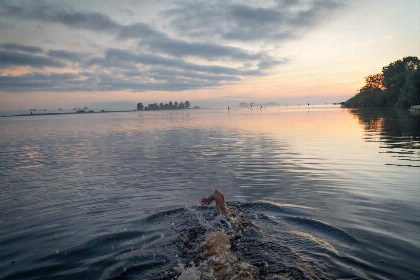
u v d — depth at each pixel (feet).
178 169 31.19
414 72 204.95
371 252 11.35
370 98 307.58
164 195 21.43
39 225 15.62
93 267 10.87
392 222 14.58
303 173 27.25
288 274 10.00
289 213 16.58
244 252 11.82
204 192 22.09
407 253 11.18
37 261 11.48
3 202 20.17
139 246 12.72
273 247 12.19
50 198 20.99
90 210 18.10
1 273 10.59
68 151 48.49
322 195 20.08
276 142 51.78
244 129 86.02
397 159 31.89
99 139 69.15
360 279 9.44
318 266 10.44
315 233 13.58
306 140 52.44
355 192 20.49
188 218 16.46
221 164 33.30
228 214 16.33
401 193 19.79
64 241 13.42
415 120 92.32
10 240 13.69
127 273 10.39
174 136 71.61
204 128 97.40
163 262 11.21
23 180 27.30
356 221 14.92
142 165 34.14
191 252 12.09
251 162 33.86
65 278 10.15
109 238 13.66
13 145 59.98
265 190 22.02
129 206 18.83
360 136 55.52
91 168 32.99
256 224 14.96
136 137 71.92
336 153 37.47
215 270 10.43
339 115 149.38
